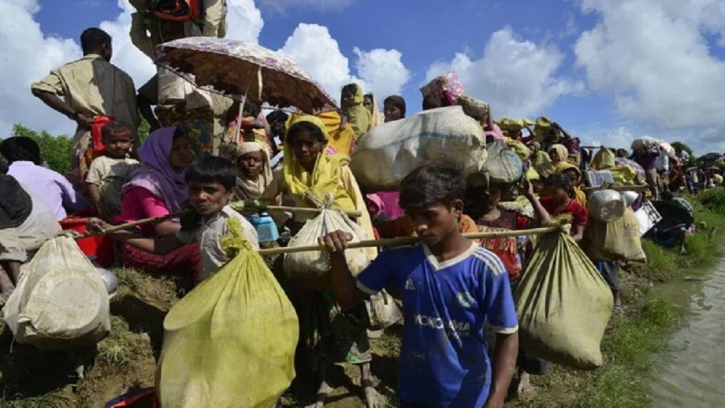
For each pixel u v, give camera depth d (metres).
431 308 2.29
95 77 5.29
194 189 3.12
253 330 2.30
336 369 4.06
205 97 5.21
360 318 3.58
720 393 4.85
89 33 5.39
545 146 9.21
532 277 3.01
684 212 11.48
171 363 2.28
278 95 5.43
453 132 3.81
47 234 3.84
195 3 5.38
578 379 4.79
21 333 2.81
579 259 2.95
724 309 7.68
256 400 2.27
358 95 7.07
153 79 5.95
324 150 3.78
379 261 2.48
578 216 4.68
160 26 5.66
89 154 5.20
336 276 2.47
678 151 27.44
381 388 3.99
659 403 4.62
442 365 2.29
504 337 2.21
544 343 2.84
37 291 2.81
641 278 9.25
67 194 4.98
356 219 3.67
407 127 4.11
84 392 3.32
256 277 2.42
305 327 3.70
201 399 2.19
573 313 2.83
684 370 5.36
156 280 4.30
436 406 2.33
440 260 2.30
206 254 3.16
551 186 4.67
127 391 3.39
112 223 4.71
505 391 2.17
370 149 4.17
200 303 2.38
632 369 5.20
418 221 2.19
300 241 3.15
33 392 3.23
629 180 8.55
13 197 3.69
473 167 3.85
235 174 3.23
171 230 4.03
